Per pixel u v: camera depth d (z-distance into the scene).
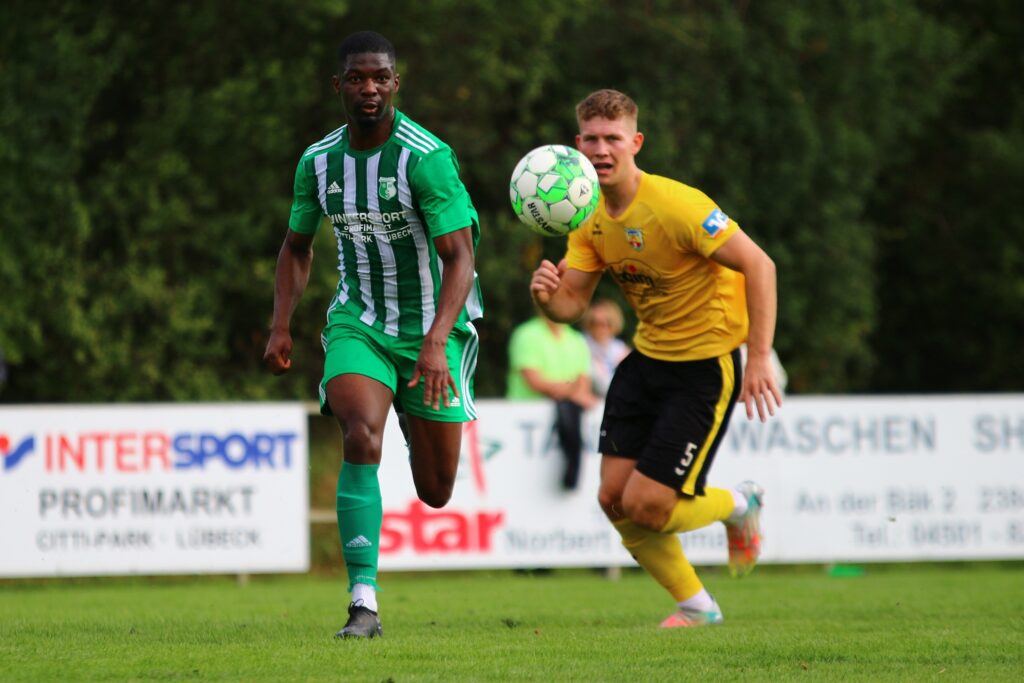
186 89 61.16
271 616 26.34
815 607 28.80
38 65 57.09
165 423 39.72
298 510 40.31
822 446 42.84
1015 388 90.06
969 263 87.81
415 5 63.69
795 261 73.88
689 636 21.11
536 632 21.75
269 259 64.00
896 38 77.44
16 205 57.03
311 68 63.59
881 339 90.56
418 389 20.30
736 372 24.33
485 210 69.44
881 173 88.00
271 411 40.28
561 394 41.50
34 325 56.69
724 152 72.19
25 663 16.81
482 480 41.22
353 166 19.67
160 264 61.88
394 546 40.56
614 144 23.36
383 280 20.19
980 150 84.81
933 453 43.31
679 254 23.58
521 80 66.81
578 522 41.62
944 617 25.44
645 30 70.12
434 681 15.24
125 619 25.31
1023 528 43.59
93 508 39.28
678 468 23.66
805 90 75.44
